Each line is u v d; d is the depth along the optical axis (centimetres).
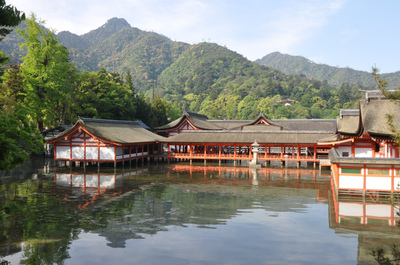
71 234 1650
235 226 1786
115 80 9956
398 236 1602
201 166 4694
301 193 2700
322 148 5334
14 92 5519
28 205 2255
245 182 3272
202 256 1374
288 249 1448
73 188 2902
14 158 1326
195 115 7288
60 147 4481
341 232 1670
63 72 5706
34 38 5497
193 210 2131
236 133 5119
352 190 2375
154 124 8375
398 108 2730
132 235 1638
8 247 1474
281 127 6047
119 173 3897
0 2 1101
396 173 2288
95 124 4691
